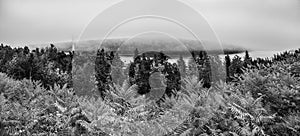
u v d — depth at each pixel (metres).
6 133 3.47
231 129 3.63
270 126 3.91
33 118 3.63
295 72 5.39
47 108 3.89
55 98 4.02
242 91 4.68
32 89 4.43
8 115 3.60
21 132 3.50
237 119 3.85
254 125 3.66
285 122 4.01
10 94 4.39
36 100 4.10
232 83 4.89
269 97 4.37
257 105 3.89
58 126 3.51
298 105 4.24
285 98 4.30
